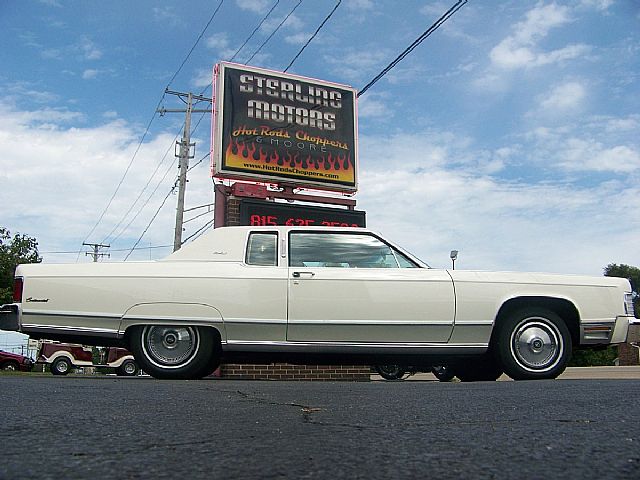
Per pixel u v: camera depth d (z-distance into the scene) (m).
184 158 26.58
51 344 30.78
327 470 1.55
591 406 2.88
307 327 5.49
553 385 4.35
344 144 13.35
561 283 5.80
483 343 5.65
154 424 2.32
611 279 6.00
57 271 5.51
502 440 1.97
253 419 2.49
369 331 5.52
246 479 1.46
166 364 5.49
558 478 1.47
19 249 31.45
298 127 12.96
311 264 5.71
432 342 5.58
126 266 5.55
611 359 37.94
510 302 5.73
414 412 2.70
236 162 12.24
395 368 10.63
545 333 5.71
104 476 1.47
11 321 5.41
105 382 4.76
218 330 5.49
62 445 1.86
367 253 5.85
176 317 5.43
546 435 2.06
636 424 2.31
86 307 5.43
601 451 1.78
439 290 5.59
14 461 1.62
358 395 3.55
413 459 1.68
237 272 5.55
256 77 12.79
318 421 2.42
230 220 11.69
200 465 1.60
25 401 3.07
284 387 4.26
